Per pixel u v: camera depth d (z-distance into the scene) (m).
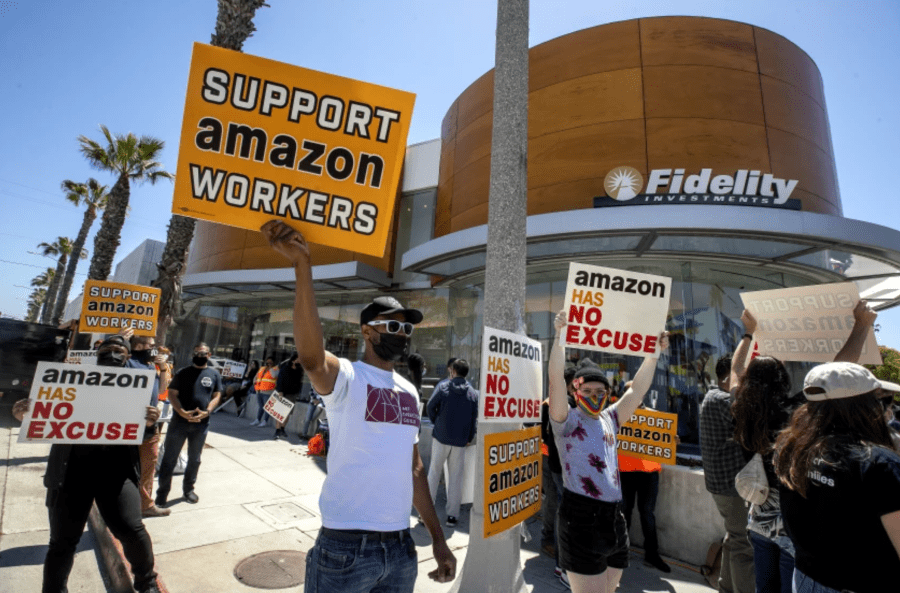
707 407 3.48
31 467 6.23
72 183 25.58
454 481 5.33
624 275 3.55
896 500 1.56
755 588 2.95
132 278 36.97
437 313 15.03
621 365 9.88
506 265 3.47
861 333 3.64
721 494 3.33
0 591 3.25
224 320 22.22
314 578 1.72
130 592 3.21
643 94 10.24
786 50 10.73
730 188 9.20
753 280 10.55
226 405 13.73
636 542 4.98
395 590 1.80
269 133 2.14
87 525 4.59
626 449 4.62
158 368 6.55
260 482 6.11
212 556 3.86
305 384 12.23
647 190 9.52
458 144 13.74
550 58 11.45
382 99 2.22
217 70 2.14
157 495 5.00
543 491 4.91
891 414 4.80
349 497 1.76
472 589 3.20
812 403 1.95
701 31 10.42
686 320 10.20
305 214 2.12
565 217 9.18
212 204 2.06
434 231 15.40
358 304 17.47
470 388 5.55
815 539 1.74
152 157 17.88
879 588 1.56
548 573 4.26
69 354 6.08
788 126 10.20
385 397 1.93
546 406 4.73
